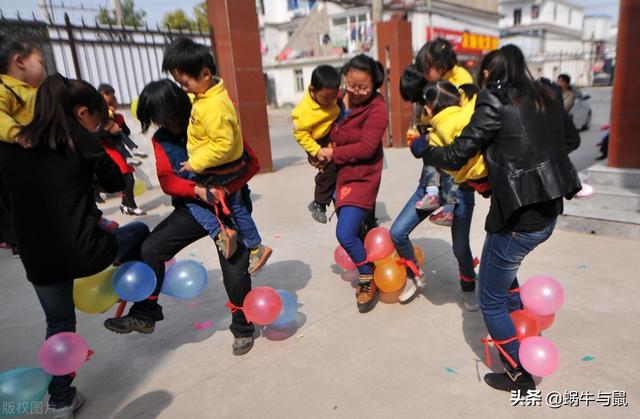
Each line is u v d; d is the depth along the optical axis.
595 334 2.83
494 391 2.40
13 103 2.45
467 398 2.35
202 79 2.44
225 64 8.21
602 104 16.89
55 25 7.44
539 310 2.46
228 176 2.63
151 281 2.55
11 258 4.93
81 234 2.19
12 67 2.49
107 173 2.30
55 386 2.33
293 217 5.73
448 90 2.42
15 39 2.53
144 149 8.00
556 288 2.45
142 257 2.67
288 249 4.63
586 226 4.58
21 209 2.12
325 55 27.73
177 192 2.56
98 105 2.24
